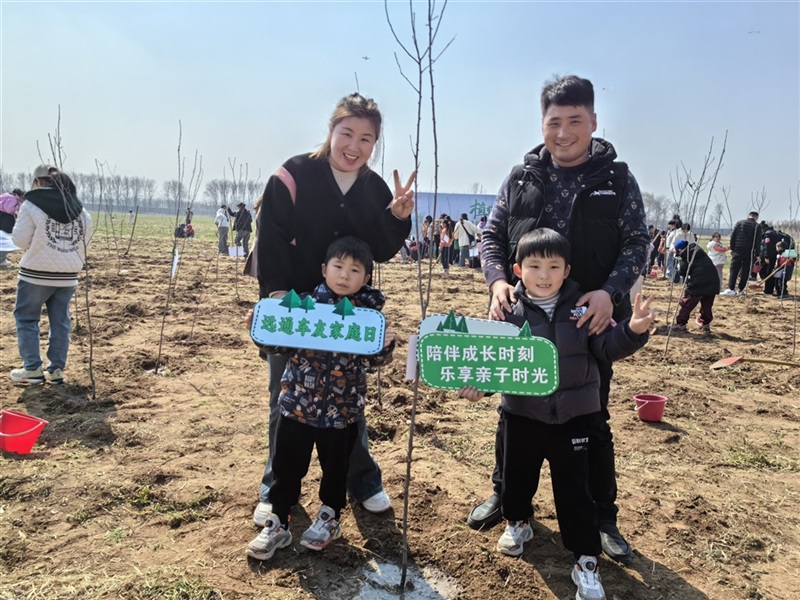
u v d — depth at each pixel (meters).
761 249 15.12
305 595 2.49
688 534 3.11
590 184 2.69
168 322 7.98
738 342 8.61
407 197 2.66
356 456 3.06
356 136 2.64
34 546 2.77
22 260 4.86
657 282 17.19
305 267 2.86
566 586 2.62
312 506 3.20
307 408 2.62
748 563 2.92
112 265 14.08
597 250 2.72
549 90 2.67
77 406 4.58
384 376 5.68
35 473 3.44
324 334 2.46
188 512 3.11
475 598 2.52
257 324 2.47
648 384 6.00
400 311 9.96
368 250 2.66
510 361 2.24
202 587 2.50
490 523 3.04
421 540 2.89
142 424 4.32
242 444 4.03
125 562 2.67
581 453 2.49
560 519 2.53
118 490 3.27
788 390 6.17
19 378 5.05
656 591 2.63
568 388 2.47
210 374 5.72
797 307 12.54
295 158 2.77
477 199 22.09
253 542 2.70
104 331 7.16
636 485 3.69
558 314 2.54
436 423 4.57
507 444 2.65
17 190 11.84
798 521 3.36
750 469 4.07
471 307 10.78
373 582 2.60
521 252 2.54
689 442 4.46
